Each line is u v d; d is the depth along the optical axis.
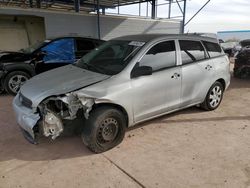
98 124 3.64
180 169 3.37
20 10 11.32
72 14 12.90
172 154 3.76
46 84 3.82
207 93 5.34
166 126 4.75
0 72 6.80
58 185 3.05
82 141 4.16
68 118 3.54
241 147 3.97
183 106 4.87
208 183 3.08
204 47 5.21
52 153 3.80
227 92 7.47
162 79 4.30
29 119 3.54
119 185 3.06
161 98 4.37
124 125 3.96
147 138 4.27
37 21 12.95
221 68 5.46
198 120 5.05
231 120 5.09
